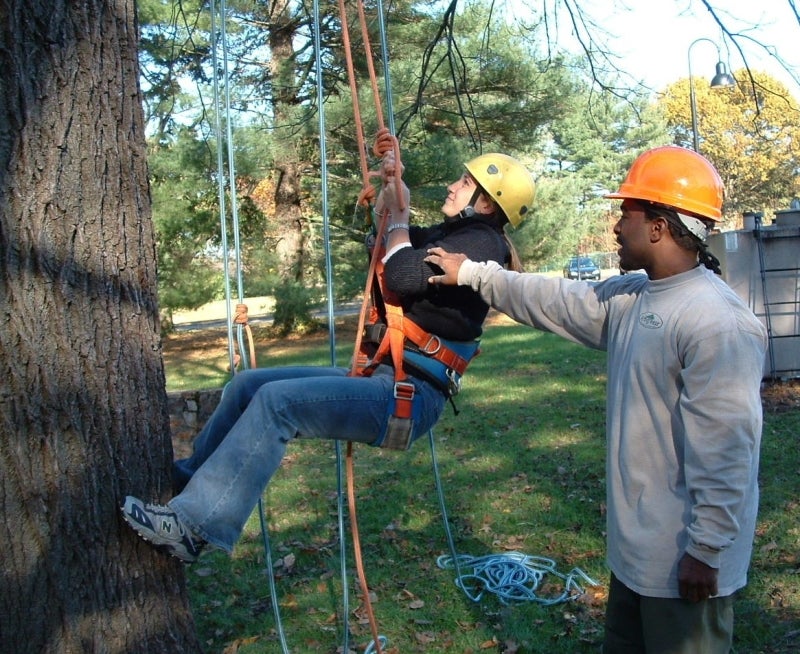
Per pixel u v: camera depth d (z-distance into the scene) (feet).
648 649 7.92
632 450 7.83
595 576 14.93
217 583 15.53
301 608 14.37
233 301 61.11
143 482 8.83
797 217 31.60
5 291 7.98
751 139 110.32
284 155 54.24
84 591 8.36
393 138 9.77
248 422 8.68
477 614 13.83
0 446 7.99
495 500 19.31
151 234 9.20
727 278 30.99
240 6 44.14
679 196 7.75
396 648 12.85
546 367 38.86
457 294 9.51
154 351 9.12
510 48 45.21
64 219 8.25
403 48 47.24
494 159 10.12
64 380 8.23
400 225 9.50
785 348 30.78
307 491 21.11
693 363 7.34
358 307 83.51
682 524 7.58
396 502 19.69
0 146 7.96
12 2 7.99
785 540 15.55
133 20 8.98
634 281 8.53
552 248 68.69
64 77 8.24
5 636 8.09
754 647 12.19
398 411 9.04
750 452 7.25
